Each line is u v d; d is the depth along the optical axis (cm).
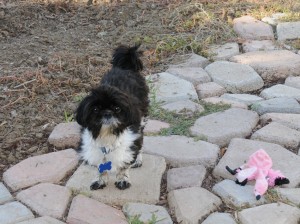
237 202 214
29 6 392
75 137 252
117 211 212
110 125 201
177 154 240
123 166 218
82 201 215
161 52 332
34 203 215
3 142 255
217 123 260
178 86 293
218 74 305
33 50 334
